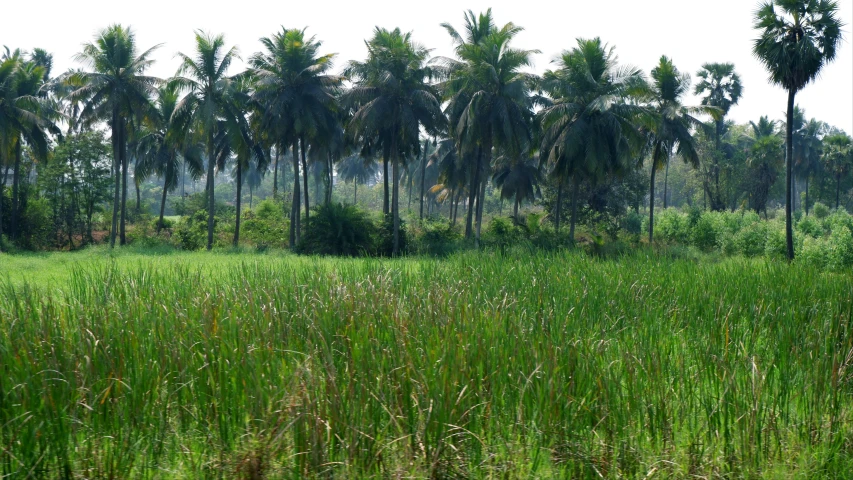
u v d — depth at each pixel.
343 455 4.61
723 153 51.31
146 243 34.81
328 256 27.84
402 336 6.21
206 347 5.86
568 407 5.15
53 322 6.52
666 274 11.48
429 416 4.77
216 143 38.44
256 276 10.38
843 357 6.55
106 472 4.41
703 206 56.31
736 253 29.23
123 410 4.93
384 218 32.19
